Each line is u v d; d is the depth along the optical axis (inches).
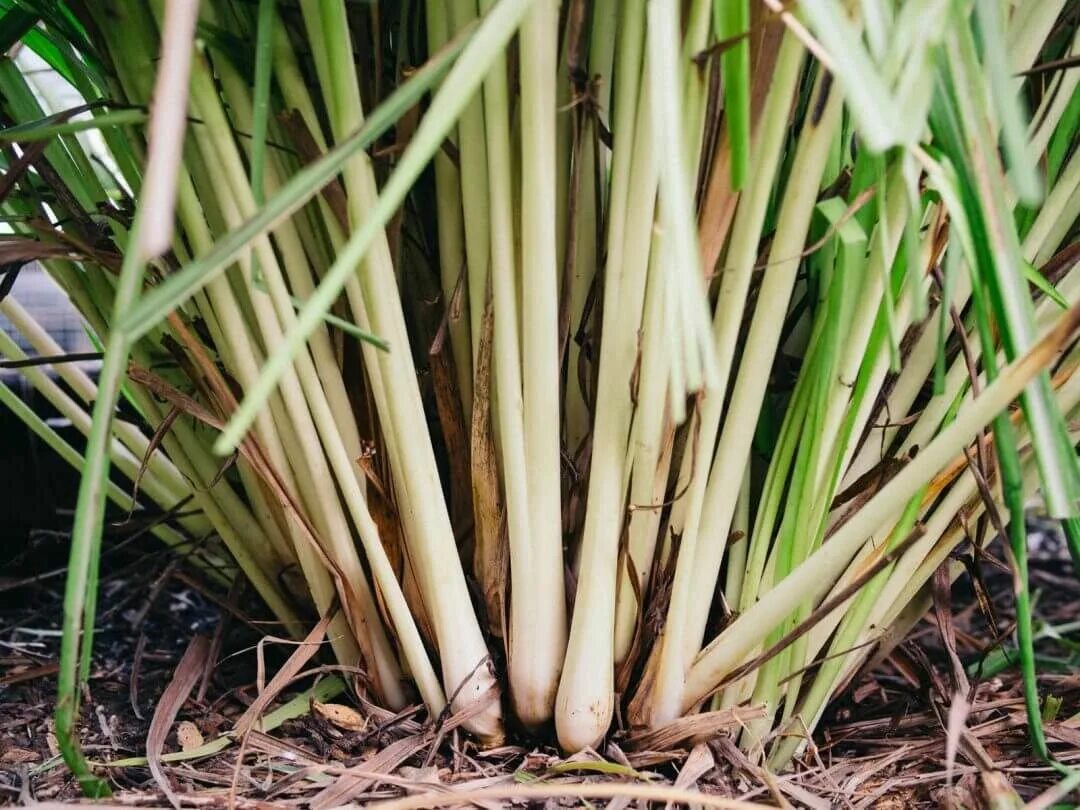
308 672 19.4
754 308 18.8
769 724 19.1
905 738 20.5
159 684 22.6
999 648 23.2
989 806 17.1
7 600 27.1
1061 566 34.5
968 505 19.4
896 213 16.9
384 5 19.7
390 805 16.0
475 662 18.7
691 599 18.3
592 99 17.0
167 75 12.1
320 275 19.1
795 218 16.6
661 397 17.2
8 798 17.9
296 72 17.4
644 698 18.6
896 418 19.5
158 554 24.6
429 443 18.0
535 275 16.8
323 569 19.9
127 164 19.1
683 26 16.2
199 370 19.7
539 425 17.6
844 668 20.2
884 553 18.7
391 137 18.7
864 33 15.3
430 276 20.3
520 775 18.1
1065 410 18.5
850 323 17.6
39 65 32.2
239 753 18.5
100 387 14.5
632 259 16.8
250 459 18.5
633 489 17.8
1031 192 12.5
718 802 15.9
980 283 15.3
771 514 18.7
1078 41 17.8
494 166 16.8
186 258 18.7
